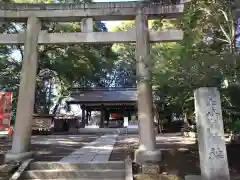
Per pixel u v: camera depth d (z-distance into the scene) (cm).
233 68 651
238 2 771
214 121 626
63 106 3491
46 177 718
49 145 1217
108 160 799
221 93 702
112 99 2817
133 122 2764
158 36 870
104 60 2195
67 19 922
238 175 699
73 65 2003
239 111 771
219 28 1040
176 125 2422
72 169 746
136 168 739
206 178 604
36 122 2223
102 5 895
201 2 861
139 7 890
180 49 687
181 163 786
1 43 901
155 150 786
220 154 610
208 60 645
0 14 900
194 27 866
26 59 870
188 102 920
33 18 898
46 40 891
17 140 810
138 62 841
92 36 884
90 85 3359
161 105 1377
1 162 800
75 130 2650
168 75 654
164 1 881
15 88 2109
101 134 2183
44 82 2856
